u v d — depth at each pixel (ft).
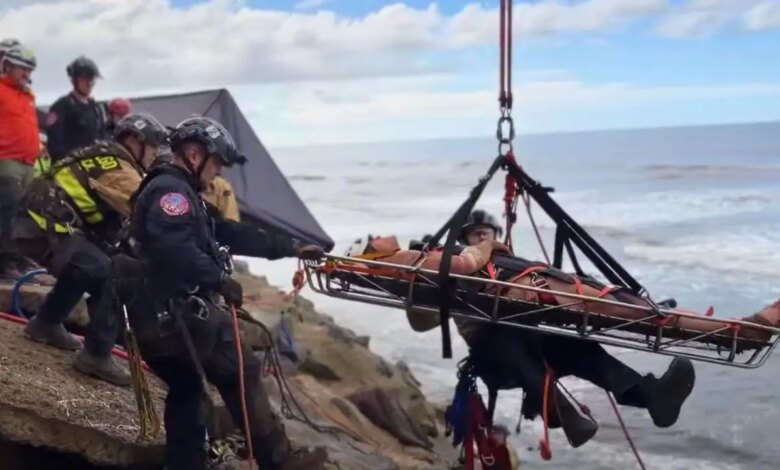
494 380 15.87
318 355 33.04
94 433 15.74
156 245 13.12
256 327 23.53
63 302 17.85
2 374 16.35
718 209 126.93
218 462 17.25
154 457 16.33
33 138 23.04
